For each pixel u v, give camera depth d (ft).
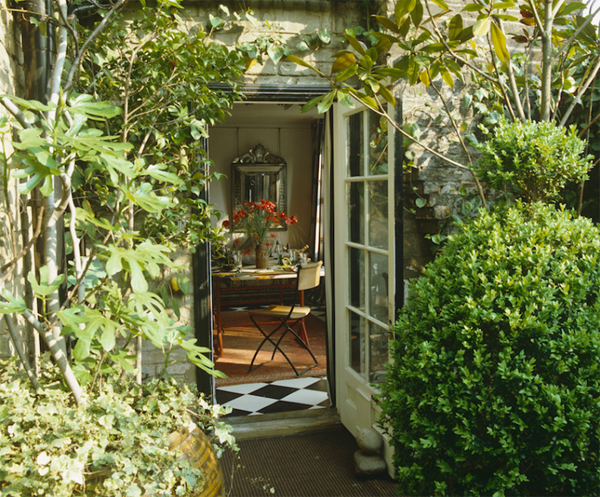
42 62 6.75
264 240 21.22
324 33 10.55
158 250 4.91
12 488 3.98
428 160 10.38
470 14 10.40
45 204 5.71
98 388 5.65
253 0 10.30
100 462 4.30
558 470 5.36
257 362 16.63
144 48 8.36
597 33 8.53
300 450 10.82
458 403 5.59
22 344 6.67
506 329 5.88
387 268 9.40
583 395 5.34
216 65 8.86
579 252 6.39
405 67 7.86
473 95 10.57
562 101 10.68
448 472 5.70
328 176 12.39
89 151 4.30
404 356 6.53
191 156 9.96
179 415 5.54
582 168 7.16
